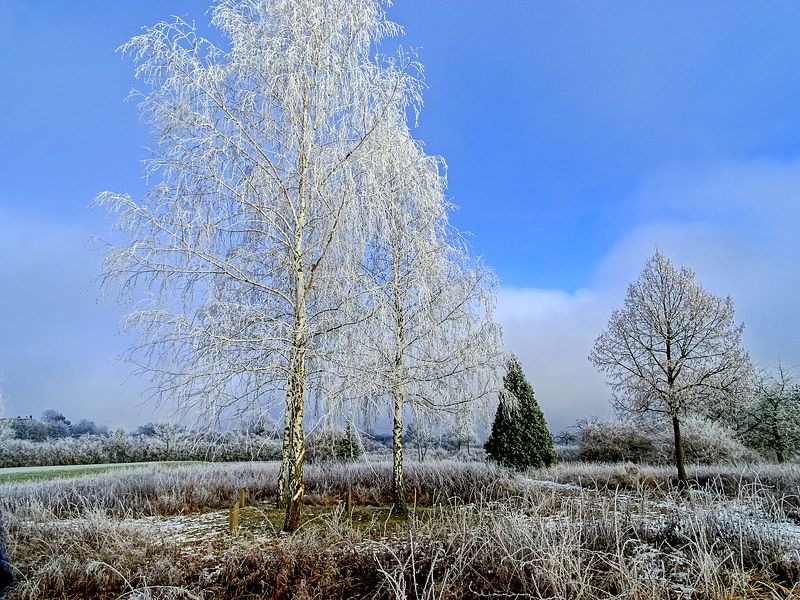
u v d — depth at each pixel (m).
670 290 12.41
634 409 12.71
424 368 7.90
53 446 24.55
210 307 6.80
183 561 4.97
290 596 4.21
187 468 12.82
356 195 6.68
